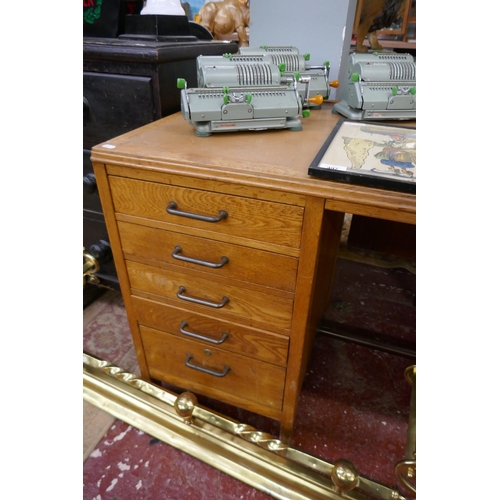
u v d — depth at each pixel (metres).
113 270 1.26
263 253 0.67
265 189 0.60
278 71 0.84
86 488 0.85
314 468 0.85
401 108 0.87
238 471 0.86
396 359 1.21
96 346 1.22
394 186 0.54
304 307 0.70
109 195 0.74
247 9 1.89
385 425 1.00
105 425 0.98
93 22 1.07
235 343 0.82
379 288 1.53
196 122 0.77
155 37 0.99
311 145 0.74
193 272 0.77
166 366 0.97
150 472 0.88
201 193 0.66
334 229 0.85
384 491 0.78
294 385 0.82
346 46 1.20
